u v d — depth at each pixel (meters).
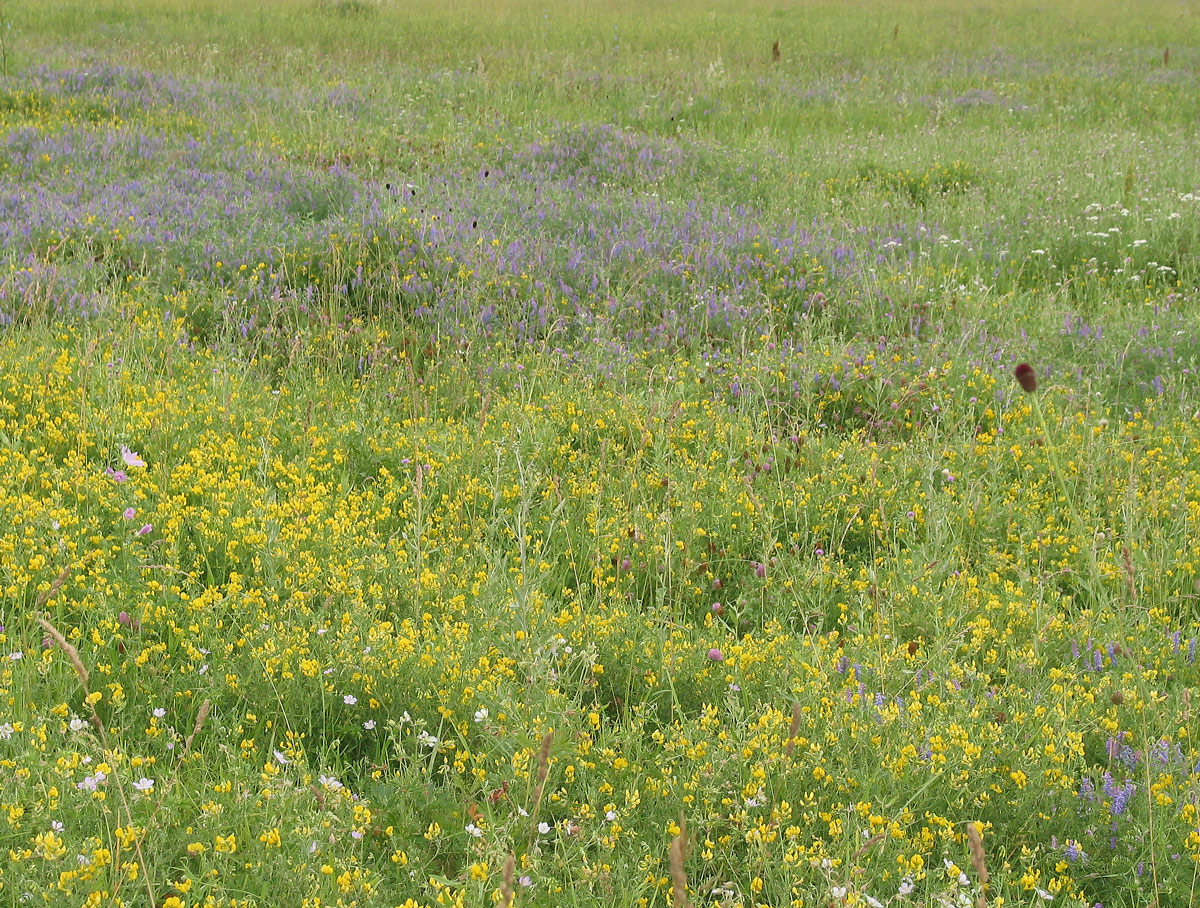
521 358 6.67
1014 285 8.54
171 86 14.32
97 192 9.10
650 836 3.04
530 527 4.79
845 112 15.88
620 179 11.34
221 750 3.23
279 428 5.59
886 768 3.20
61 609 3.85
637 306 7.51
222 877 2.73
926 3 30.36
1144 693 3.38
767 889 2.87
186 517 4.57
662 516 4.63
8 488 4.58
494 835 2.80
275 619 3.86
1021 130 14.66
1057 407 6.20
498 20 23.23
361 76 16.77
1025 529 4.88
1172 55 21.73
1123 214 9.75
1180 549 4.68
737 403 6.34
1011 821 3.11
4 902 2.49
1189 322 7.39
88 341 6.16
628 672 3.79
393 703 3.56
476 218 8.79
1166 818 2.99
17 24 19.58
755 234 8.85
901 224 9.91
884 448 5.59
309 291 7.19
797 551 4.56
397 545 4.48
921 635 4.14
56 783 2.88
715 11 27.17
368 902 2.67
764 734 3.25
